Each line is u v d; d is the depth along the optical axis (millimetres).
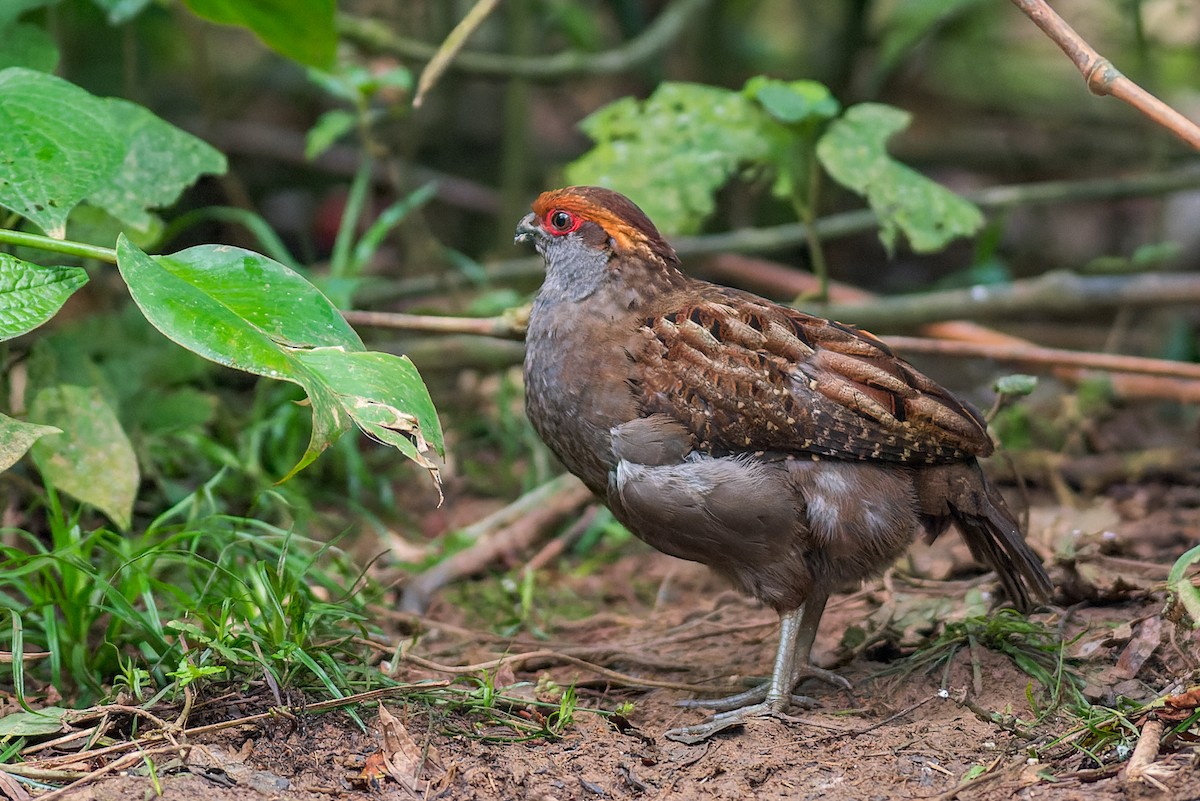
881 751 6844
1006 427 11594
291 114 19484
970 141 18141
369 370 6402
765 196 16719
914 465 7629
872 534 7535
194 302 6301
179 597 7805
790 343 7582
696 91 11008
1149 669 7371
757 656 8531
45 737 6688
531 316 8234
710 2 15820
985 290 12703
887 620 8445
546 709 7395
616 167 10797
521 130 15133
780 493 7434
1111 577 8523
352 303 12336
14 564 8945
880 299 13648
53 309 6633
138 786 6027
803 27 18188
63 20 12812
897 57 15156
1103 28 17656
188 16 14172
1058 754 6559
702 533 7508
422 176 17109
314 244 17578
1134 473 11195
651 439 7516
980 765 6562
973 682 7500
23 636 7672
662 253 8125
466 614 9750
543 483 11812
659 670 8445
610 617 9516
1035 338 15195
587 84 18984
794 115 9969
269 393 11734
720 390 7473
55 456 8500
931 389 7680
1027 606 8008
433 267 14133
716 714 7633
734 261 15289
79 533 8227
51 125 7004
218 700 6879
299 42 9352
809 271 17781
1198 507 10562
